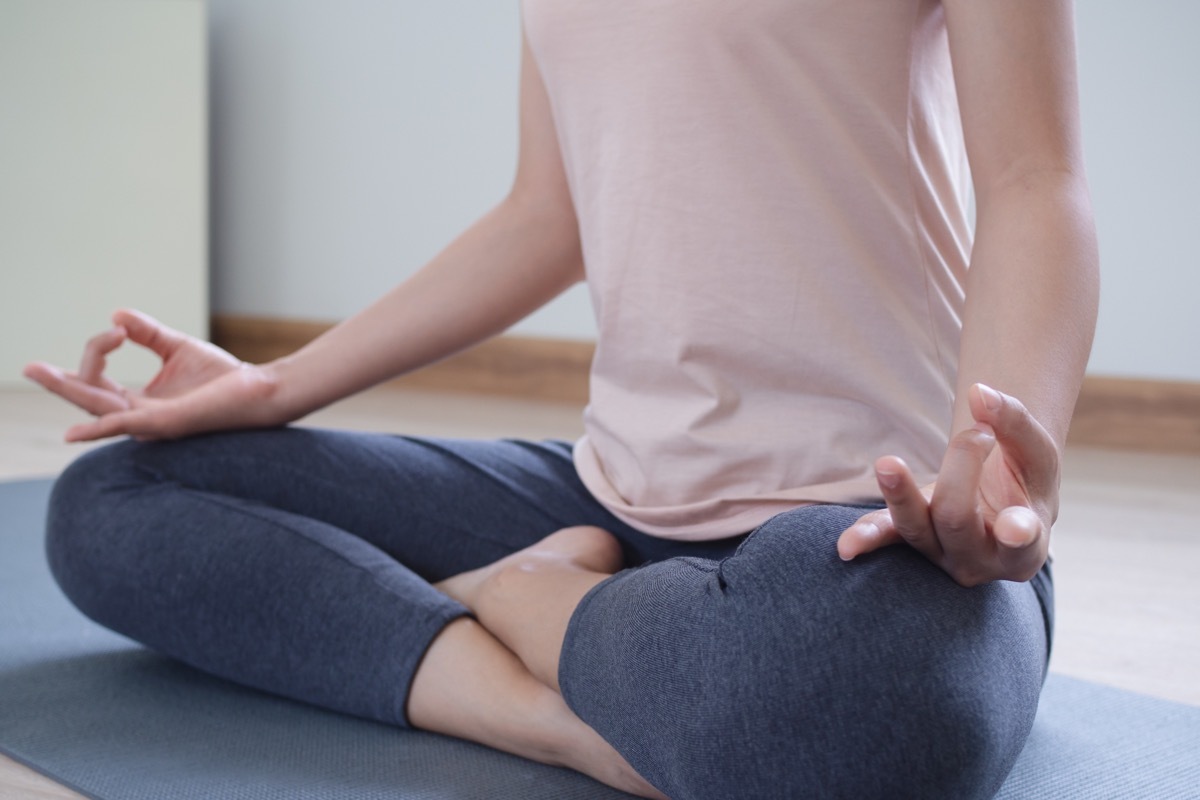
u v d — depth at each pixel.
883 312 0.94
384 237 4.20
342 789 0.91
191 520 1.07
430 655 0.99
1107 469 2.77
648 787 0.88
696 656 0.76
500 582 1.01
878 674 0.70
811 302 0.94
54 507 1.13
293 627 1.03
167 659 1.24
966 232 1.01
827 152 0.93
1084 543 1.97
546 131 1.20
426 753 0.98
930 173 0.96
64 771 0.94
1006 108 0.81
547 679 0.92
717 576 0.79
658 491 1.01
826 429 0.95
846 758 0.70
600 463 1.11
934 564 0.74
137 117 4.12
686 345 0.98
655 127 0.98
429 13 4.03
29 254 4.00
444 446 1.20
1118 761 1.02
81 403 1.14
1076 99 0.83
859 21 0.91
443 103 4.03
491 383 3.96
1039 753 1.03
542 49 1.05
